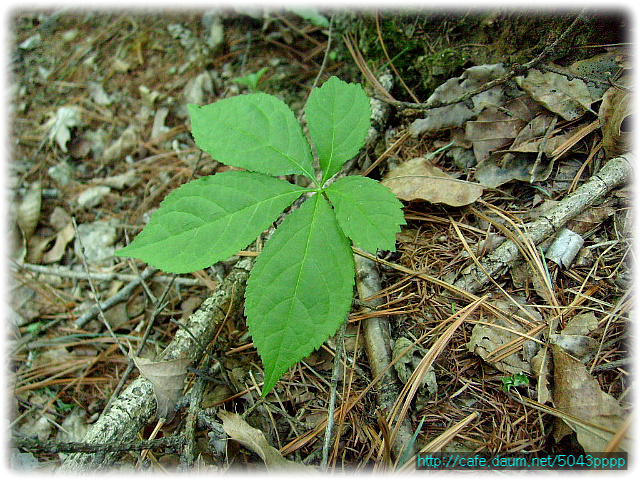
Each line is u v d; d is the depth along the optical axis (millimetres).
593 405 156
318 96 188
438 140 237
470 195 207
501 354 177
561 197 203
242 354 209
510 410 172
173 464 187
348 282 159
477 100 229
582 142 210
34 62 362
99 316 253
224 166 284
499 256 194
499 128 220
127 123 322
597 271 187
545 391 167
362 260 208
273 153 181
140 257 163
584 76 210
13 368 241
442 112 233
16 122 335
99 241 281
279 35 334
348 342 198
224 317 210
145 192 294
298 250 163
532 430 167
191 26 353
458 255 204
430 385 177
